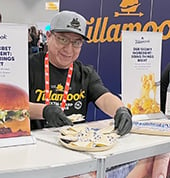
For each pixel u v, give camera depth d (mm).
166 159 1703
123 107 1925
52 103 2129
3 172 1169
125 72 2031
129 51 2025
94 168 1359
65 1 4242
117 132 1731
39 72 2127
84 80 2254
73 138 1531
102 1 3963
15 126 1514
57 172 1259
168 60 3441
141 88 2105
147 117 2135
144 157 1575
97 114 3932
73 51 2113
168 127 1913
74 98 2209
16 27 1502
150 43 2102
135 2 3715
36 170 1215
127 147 1529
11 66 1502
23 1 8258
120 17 3844
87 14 4086
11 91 1506
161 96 2457
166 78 2494
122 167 1473
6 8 8133
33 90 2096
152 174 1632
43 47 5938
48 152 1403
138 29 3711
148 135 1805
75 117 2020
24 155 1347
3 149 1420
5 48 1479
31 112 1856
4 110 1487
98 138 1535
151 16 3611
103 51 4004
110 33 3934
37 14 8484
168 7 3484
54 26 2053
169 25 3465
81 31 2051
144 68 2102
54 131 1815
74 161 1302
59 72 2176
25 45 1531
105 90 2234
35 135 1706
